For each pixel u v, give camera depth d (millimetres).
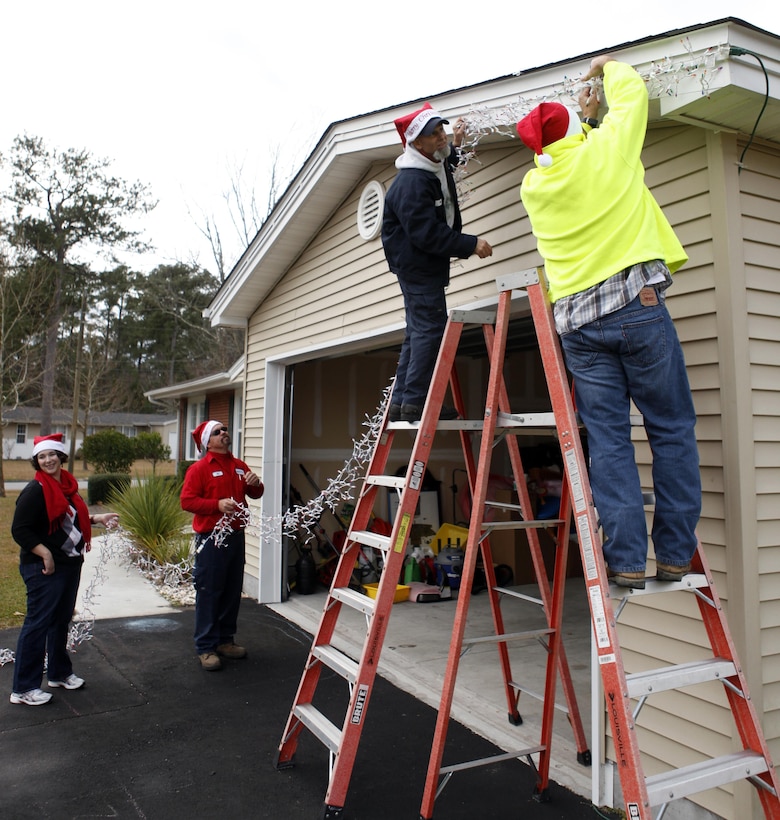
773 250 2912
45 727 3934
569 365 2271
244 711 4211
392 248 3137
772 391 2832
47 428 26578
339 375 8508
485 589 7520
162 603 6984
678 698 2877
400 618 6492
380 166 5402
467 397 9039
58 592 4273
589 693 4500
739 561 2643
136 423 40562
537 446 8484
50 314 29281
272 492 7250
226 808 3086
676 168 2971
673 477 2127
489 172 4105
